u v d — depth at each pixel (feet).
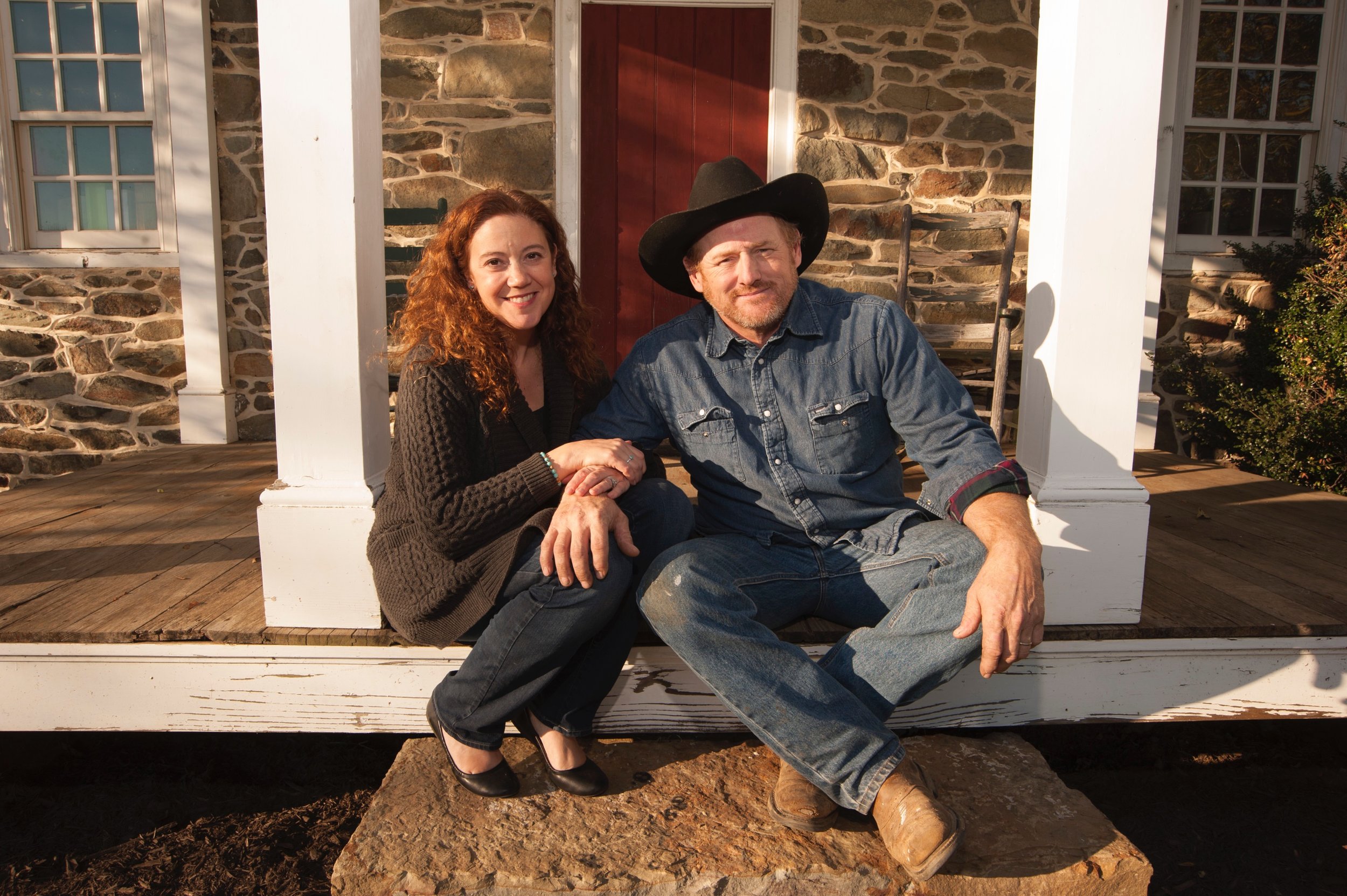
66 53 13.48
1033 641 4.44
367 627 5.88
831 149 13.57
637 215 13.80
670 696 5.90
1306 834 6.29
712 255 5.24
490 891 4.47
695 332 5.75
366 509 5.75
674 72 13.53
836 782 4.54
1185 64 13.84
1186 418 14.29
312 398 5.79
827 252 13.78
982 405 13.41
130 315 13.75
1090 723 6.12
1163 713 6.12
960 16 13.44
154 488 10.70
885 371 5.41
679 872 4.50
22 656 5.79
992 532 4.55
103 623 5.91
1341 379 11.89
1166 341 14.15
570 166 13.47
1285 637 5.99
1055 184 5.91
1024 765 5.53
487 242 5.04
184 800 6.68
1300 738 7.69
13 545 8.10
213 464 12.21
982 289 11.75
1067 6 5.73
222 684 5.90
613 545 4.83
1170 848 6.12
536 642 4.72
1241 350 14.03
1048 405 5.99
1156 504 10.09
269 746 7.48
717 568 4.99
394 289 12.82
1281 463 11.98
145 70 13.43
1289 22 14.06
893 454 5.77
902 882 4.49
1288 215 14.47
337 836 6.24
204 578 7.05
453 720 4.93
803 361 5.51
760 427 5.55
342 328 5.72
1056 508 5.91
